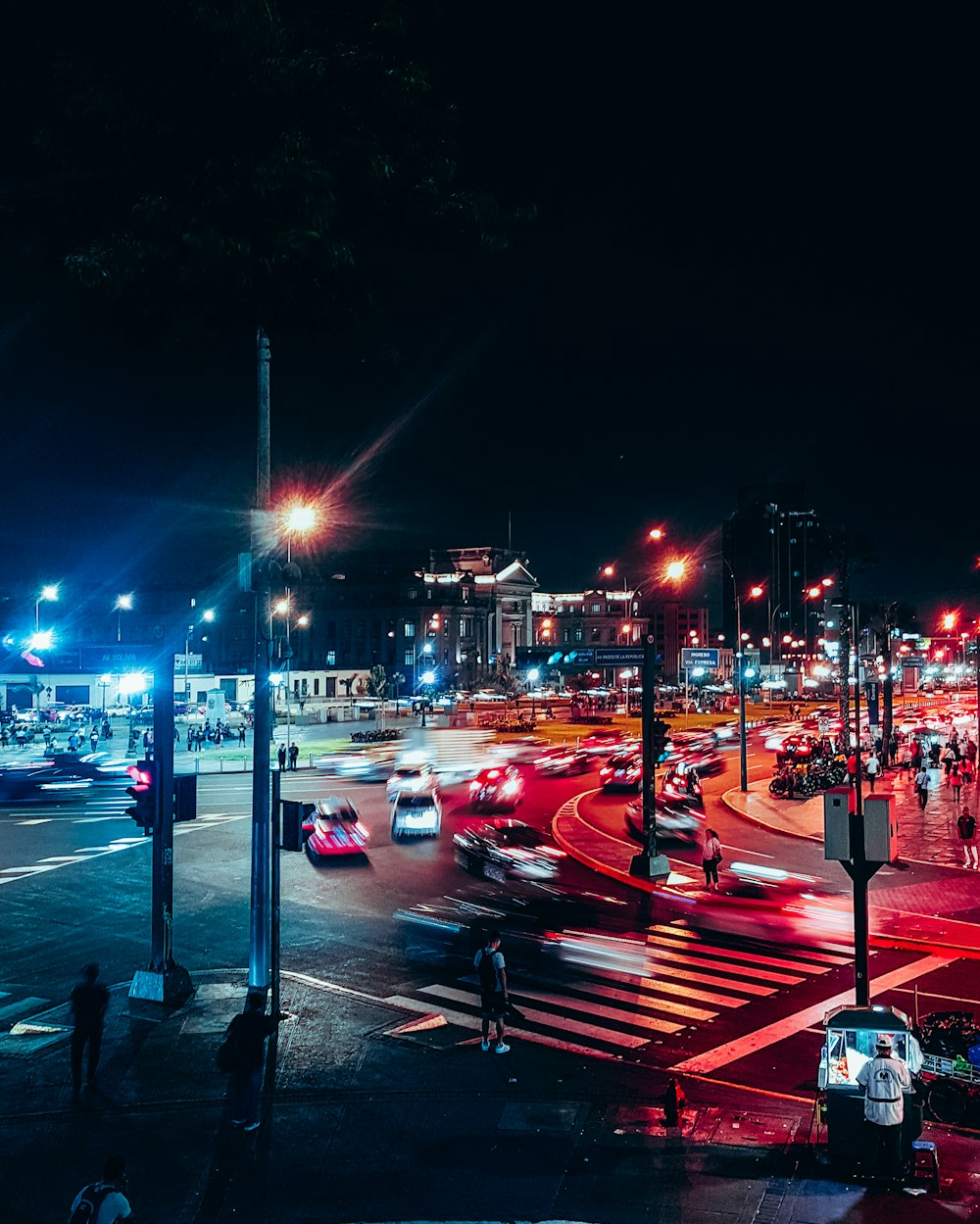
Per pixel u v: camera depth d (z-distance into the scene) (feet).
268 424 51.80
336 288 30.07
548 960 60.80
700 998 53.67
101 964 59.93
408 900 77.97
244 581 50.85
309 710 341.41
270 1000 49.47
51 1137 36.73
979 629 155.53
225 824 116.16
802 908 74.69
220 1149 35.76
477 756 206.49
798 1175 33.76
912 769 159.84
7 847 102.12
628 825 112.57
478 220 30.50
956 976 57.21
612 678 585.63
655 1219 30.71
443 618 536.01
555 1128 37.40
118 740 236.84
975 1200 32.19
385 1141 36.32
